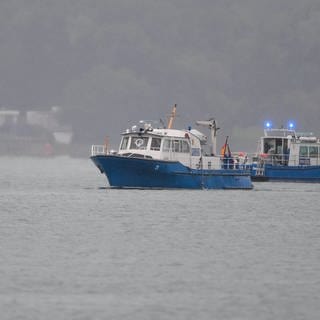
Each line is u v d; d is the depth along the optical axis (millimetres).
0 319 149750
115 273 176375
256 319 151750
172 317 152375
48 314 152625
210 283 170750
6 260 185500
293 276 176375
